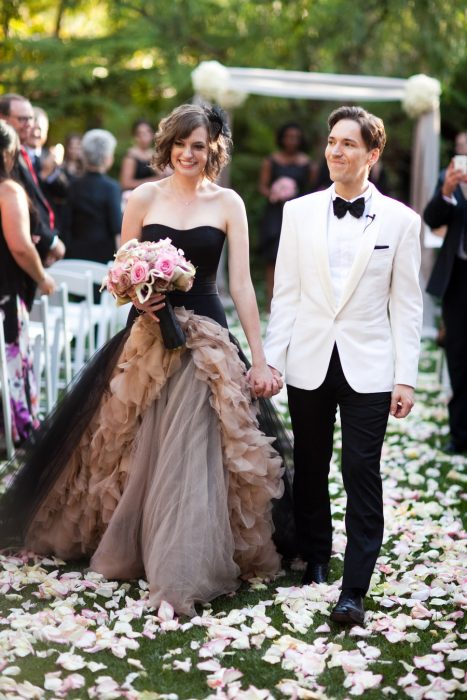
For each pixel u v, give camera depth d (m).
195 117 3.58
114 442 3.65
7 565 3.76
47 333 5.05
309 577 3.71
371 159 3.43
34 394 5.04
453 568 3.86
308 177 10.67
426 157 9.33
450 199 5.31
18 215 4.66
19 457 3.89
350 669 3.00
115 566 3.64
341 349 3.44
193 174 3.61
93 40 13.10
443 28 12.49
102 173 7.53
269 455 3.62
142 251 3.36
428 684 2.97
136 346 3.56
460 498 4.80
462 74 13.83
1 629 3.25
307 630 3.31
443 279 5.41
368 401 3.41
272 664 3.06
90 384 3.75
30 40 12.87
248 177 14.64
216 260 3.71
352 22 12.46
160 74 13.24
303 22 12.95
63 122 13.91
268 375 3.58
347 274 3.43
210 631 3.21
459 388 5.56
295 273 3.56
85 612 3.34
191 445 3.49
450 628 3.32
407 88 9.23
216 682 2.90
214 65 9.37
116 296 3.41
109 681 2.88
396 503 4.70
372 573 3.51
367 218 3.42
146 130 9.61
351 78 9.45
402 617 3.36
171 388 3.58
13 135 4.70
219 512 3.49
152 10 13.31
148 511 3.53
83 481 3.77
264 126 14.65
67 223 7.45
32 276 4.83
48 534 3.88
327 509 3.72
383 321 3.47
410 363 3.41
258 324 3.69
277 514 3.92
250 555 3.66
